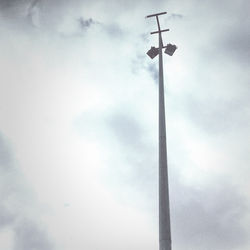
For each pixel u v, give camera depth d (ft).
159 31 32.73
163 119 24.21
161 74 28.35
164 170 20.84
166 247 17.56
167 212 18.86
